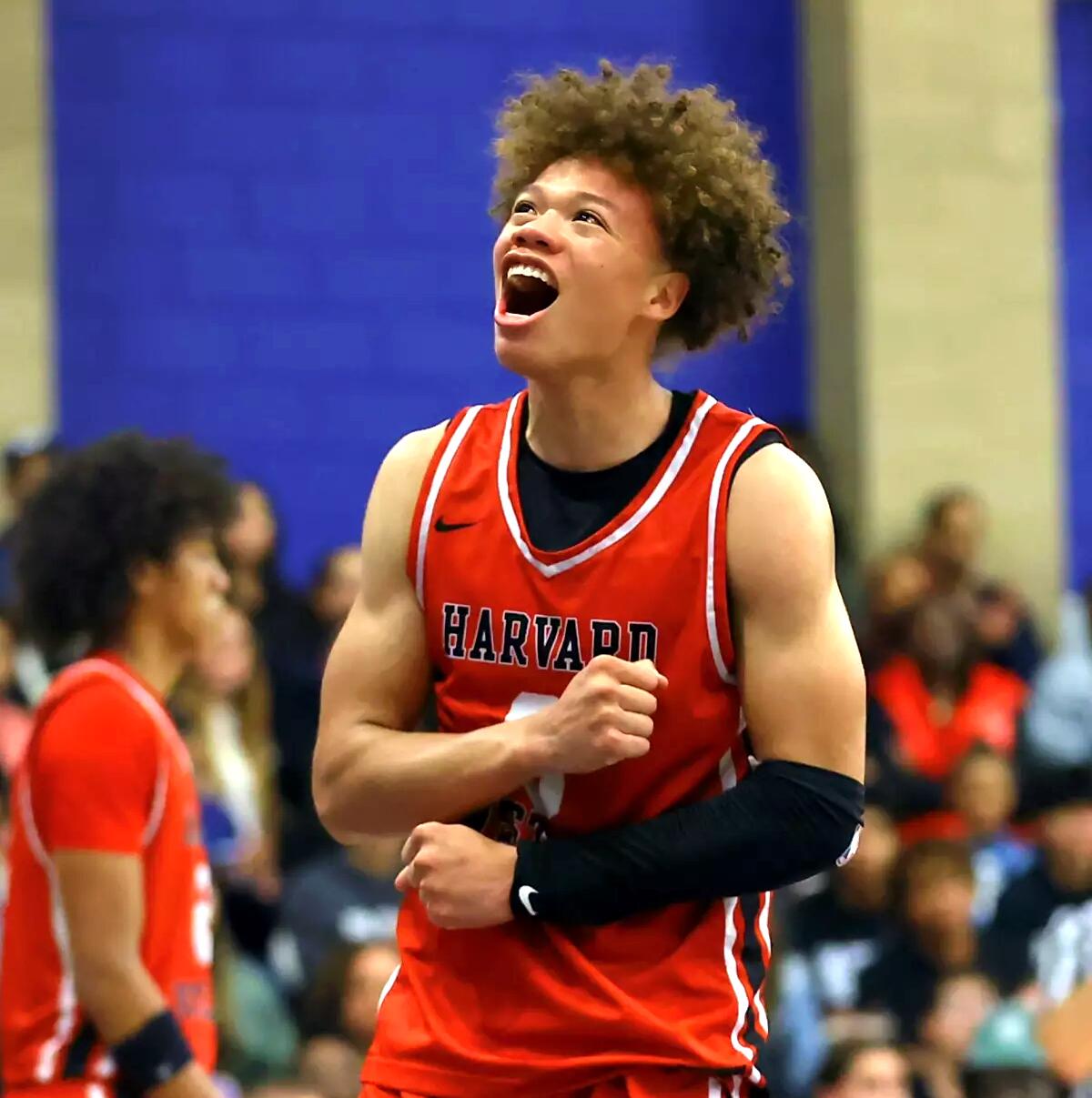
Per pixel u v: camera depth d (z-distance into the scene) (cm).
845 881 1016
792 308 1392
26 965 546
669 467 409
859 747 401
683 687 402
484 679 413
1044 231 1371
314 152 1330
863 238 1347
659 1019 399
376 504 430
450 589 416
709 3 1384
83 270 1293
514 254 405
